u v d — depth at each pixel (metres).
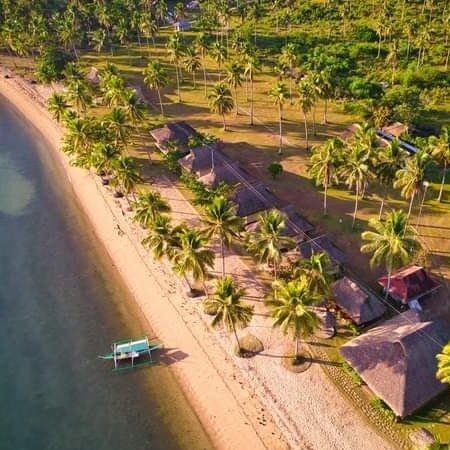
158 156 102.62
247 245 71.62
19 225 89.50
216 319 54.34
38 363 63.59
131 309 69.44
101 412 57.00
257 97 122.19
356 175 70.75
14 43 151.88
